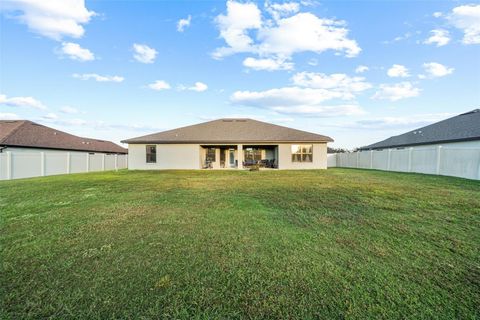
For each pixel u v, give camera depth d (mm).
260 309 2146
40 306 2178
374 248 3465
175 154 20328
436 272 2783
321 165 20141
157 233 4094
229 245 3570
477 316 2049
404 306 2180
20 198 7227
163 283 2553
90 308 2154
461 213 5273
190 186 9828
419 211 5477
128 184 10516
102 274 2736
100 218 5027
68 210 5715
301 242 3693
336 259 3113
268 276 2697
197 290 2434
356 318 2027
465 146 15398
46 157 15797
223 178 12953
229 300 2275
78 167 18719
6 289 2439
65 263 2996
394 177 12461
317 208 5867
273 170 18719
